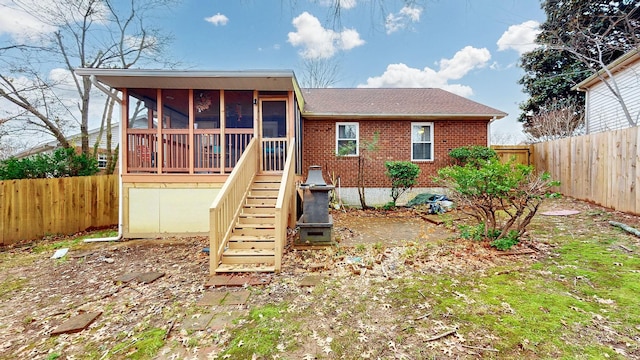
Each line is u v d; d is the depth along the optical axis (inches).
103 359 95.4
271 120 350.6
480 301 122.0
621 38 345.7
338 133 408.5
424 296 128.8
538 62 600.1
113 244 246.1
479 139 409.7
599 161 271.6
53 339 109.0
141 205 264.5
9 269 191.8
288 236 236.7
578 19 368.8
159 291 148.1
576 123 552.4
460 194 203.2
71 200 301.6
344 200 405.4
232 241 191.5
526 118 666.8
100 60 478.3
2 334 114.3
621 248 170.6
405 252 190.1
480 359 87.3
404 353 91.7
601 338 94.5
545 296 123.3
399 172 358.9
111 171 472.7
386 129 408.8
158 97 264.1
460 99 453.7
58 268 191.0
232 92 279.9
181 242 247.1
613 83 356.2
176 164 270.5
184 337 105.3
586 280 135.8
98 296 145.6
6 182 262.1
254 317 117.3
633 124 331.3
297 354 93.4
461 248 189.0
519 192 182.9
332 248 203.3
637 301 115.1
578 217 241.9
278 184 261.9
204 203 265.6
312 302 128.4
